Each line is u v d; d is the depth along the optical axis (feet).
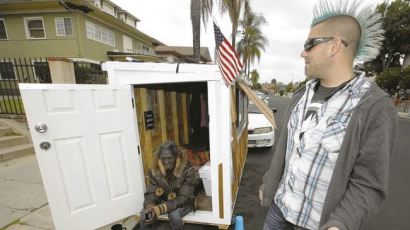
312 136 3.50
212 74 7.07
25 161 13.91
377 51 3.33
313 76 3.68
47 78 20.03
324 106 3.44
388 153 2.75
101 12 42.80
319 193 3.51
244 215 9.53
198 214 8.25
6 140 14.82
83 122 7.33
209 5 25.53
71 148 7.24
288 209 4.04
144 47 69.05
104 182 8.04
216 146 7.53
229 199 7.87
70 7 38.93
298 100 4.29
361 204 2.85
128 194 8.68
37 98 6.48
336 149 3.18
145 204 7.80
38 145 6.71
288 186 4.10
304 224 3.78
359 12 3.22
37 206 9.14
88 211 7.84
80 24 40.73
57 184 7.17
